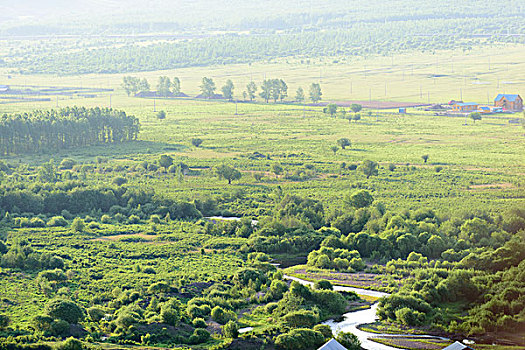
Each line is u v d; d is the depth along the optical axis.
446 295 177.88
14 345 143.12
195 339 152.50
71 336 152.12
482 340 155.75
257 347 148.62
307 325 160.88
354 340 151.00
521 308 165.75
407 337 157.62
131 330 155.75
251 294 184.25
